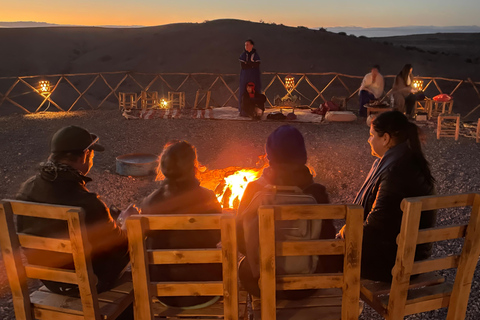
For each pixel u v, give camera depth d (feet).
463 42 409.08
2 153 25.44
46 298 7.97
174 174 7.61
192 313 7.81
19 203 7.02
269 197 7.27
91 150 8.44
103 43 243.40
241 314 8.09
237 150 25.86
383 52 187.01
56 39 249.96
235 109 38.52
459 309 7.95
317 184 7.70
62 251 7.00
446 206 7.09
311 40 189.67
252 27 211.00
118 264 8.38
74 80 166.81
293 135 7.45
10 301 11.40
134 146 27.07
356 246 6.95
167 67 178.29
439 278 8.50
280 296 8.00
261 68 164.55
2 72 206.49
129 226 6.78
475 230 7.29
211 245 7.88
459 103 106.83
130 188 19.92
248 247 7.50
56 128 32.09
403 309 7.59
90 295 7.17
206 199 7.78
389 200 8.19
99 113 38.55
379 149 9.11
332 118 33.63
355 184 20.27
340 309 7.73
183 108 38.91
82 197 7.61
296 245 6.97
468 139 27.84
